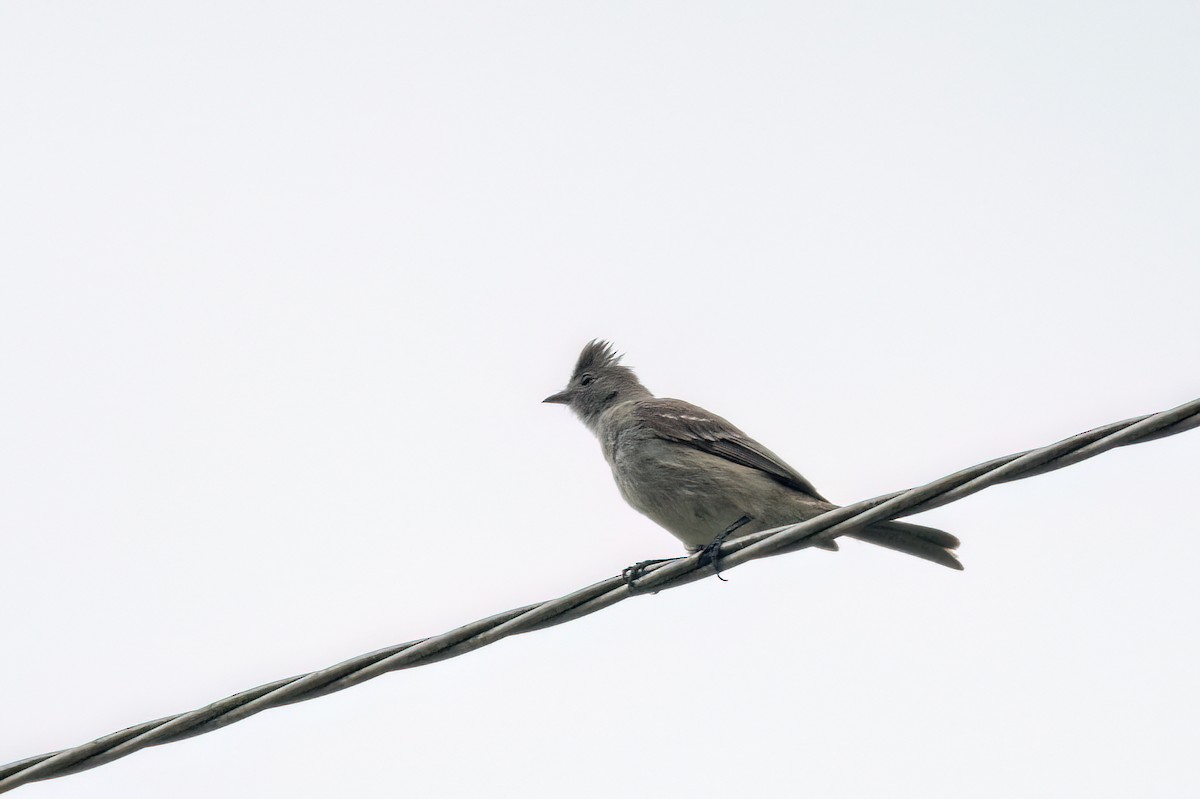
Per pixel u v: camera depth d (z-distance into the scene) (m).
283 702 10.05
